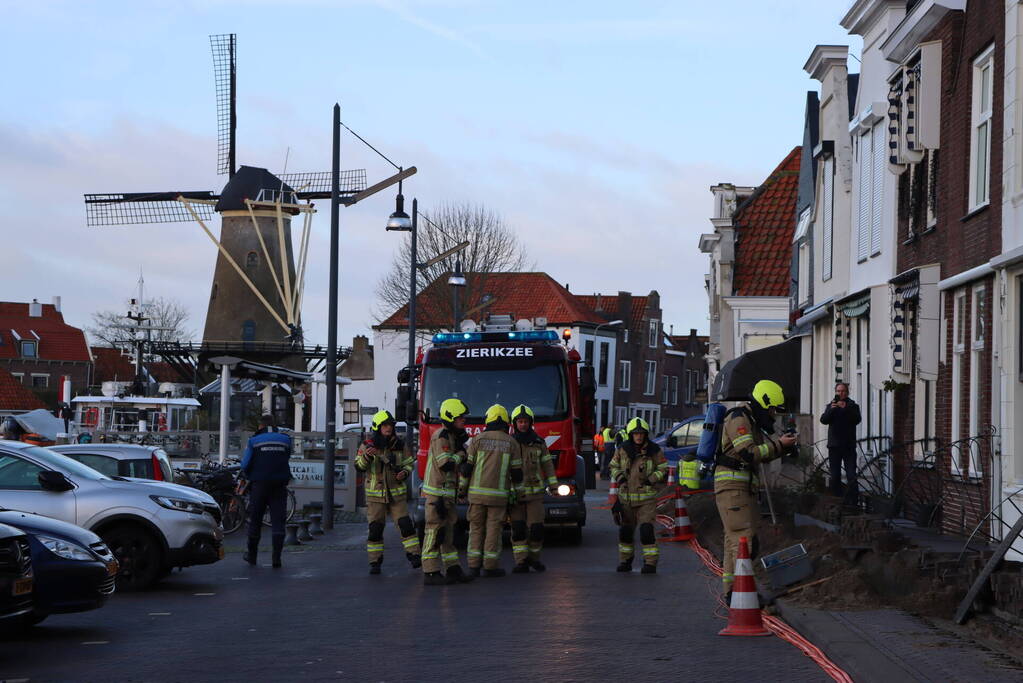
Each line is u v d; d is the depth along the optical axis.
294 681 9.20
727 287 42.00
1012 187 14.88
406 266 67.50
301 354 60.81
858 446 23.50
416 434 41.38
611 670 9.44
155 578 15.02
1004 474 14.74
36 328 109.38
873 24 23.94
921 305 18.61
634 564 17.78
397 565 18.22
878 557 13.29
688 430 33.91
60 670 9.77
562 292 83.56
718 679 9.05
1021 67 14.84
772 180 43.34
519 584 15.26
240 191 61.38
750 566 11.23
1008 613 10.34
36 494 14.73
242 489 19.02
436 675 9.34
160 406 45.56
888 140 22.36
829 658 9.73
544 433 20.58
